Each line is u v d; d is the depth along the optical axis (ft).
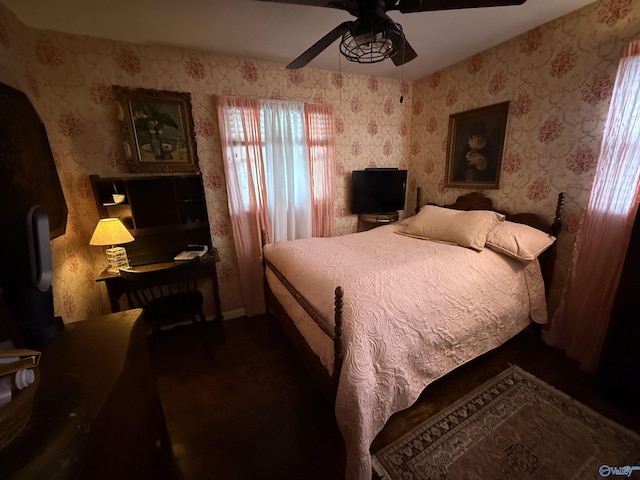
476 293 5.40
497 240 6.51
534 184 7.13
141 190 7.14
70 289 5.99
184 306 6.73
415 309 4.51
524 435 4.76
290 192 8.83
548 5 5.69
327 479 4.20
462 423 5.02
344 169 9.91
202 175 7.81
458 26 6.43
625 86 5.22
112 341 3.33
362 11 4.14
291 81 8.40
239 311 9.25
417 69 9.06
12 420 1.79
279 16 5.64
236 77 7.72
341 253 6.56
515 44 7.04
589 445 4.56
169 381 6.31
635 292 4.88
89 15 5.44
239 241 8.45
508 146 7.58
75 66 6.31
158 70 6.97
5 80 4.88
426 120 9.97
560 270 6.82
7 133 4.05
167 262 7.32
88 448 1.98
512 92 7.29
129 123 6.78
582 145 6.15
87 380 2.68
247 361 6.97
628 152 5.29
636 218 4.78
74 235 6.49
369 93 9.65
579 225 6.25
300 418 5.29
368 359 3.76
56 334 3.40
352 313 4.00
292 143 8.61
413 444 4.66
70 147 6.53
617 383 5.28
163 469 4.38
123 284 6.76
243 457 4.56
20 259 3.02
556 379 5.98
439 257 6.01
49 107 6.13
